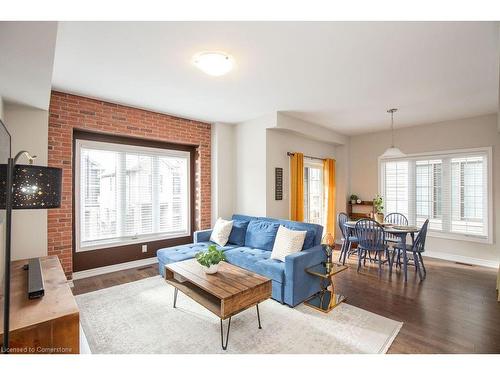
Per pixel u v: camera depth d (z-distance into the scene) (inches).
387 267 163.2
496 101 143.3
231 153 193.9
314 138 204.1
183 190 187.9
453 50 88.2
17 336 51.9
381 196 218.7
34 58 68.3
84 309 103.5
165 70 103.6
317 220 223.1
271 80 114.2
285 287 107.5
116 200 155.9
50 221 124.6
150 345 80.4
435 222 192.2
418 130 198.8
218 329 89.7
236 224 159.0
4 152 78.1
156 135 161.9
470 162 177.9
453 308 106.0
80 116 133.4
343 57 93.0
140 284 130.2
